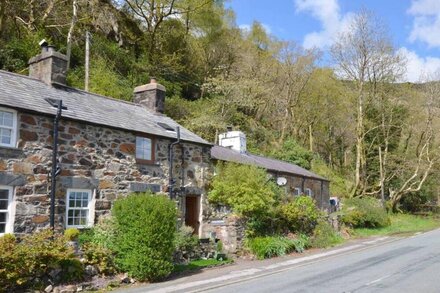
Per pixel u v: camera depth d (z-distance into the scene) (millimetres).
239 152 26078
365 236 26984
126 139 15414
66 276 11281
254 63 42688
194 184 18078
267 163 26547
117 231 13133
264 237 18672
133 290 11312
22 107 12289
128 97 28359
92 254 12211
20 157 12219
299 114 47531
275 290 10953
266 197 18688
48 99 14047
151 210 12820
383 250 19578
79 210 13734
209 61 43906
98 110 15711
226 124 35281
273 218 19812
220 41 44312
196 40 43062
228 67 43312
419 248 19750
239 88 37594
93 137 14312
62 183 13211
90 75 27109
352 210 30609
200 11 42219
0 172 11703
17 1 25422
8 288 10086
